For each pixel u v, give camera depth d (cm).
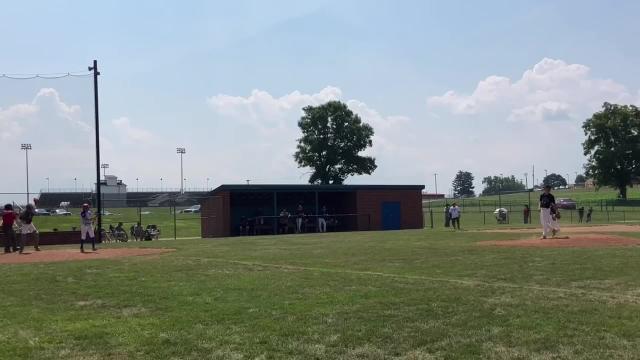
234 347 672
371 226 4391
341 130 7712
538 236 2380
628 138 8338
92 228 2156
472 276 1182
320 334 722
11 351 666
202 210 4381
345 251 1847
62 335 738
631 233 2475
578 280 1094
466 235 2658
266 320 799
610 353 629
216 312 855
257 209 4512
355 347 668
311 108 7769
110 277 1274
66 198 3000
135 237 3544
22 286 1160
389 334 717
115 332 748
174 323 792
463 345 668
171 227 5356
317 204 4256
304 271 1313
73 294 1051
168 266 1470
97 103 2839
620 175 8469
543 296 934
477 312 826
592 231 2723
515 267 1307
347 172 7869
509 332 716
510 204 8056
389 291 1009
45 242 2961
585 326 736
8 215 2228
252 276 1237
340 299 940
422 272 1262
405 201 4494
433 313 826
